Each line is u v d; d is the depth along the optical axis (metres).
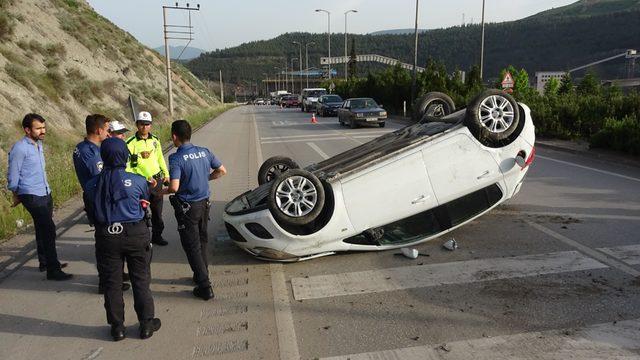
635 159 11.34
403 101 32.06
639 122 12.12
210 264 5.86
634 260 5.34
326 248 5.65
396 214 5.75
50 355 4.00
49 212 5.46
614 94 15.73
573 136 15.38
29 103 16.05
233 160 14.04
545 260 5.45
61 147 13.75
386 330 4.12
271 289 5.07
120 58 37.66
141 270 4.21
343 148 15.57
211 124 30.41
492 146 6.15
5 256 6.38
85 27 35.06
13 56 18.78
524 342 3.83
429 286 4.94
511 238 6.23
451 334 4.02
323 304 4.67
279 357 3.79
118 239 4.00
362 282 5.12
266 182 7.47
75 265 6.07
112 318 4.17
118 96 26.75
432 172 5.85
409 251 5.70
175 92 50.44
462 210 6.16
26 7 26.83
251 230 5.56
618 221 6.75
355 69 74.44
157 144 6.56
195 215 4.86
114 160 4.02
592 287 4.73
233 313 4.59
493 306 4.45
